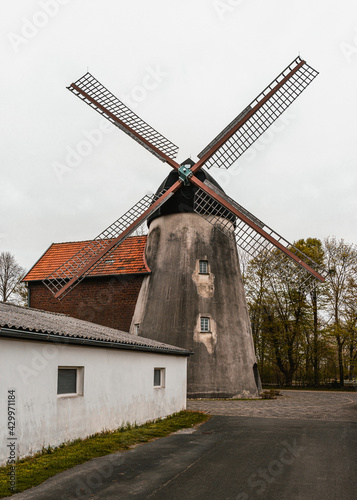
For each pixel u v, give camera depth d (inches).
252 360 933.2
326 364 1594.5
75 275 888.9
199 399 856.9
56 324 426.3
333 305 1473.9
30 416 333.1
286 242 868.6
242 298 979.9
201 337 898.7
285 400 860.0
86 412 408.2
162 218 1008.9
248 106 909.2
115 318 1066.1
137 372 516.4
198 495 253.9
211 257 959.0
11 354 317.1
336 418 585.3
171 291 936.9
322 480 285.6
